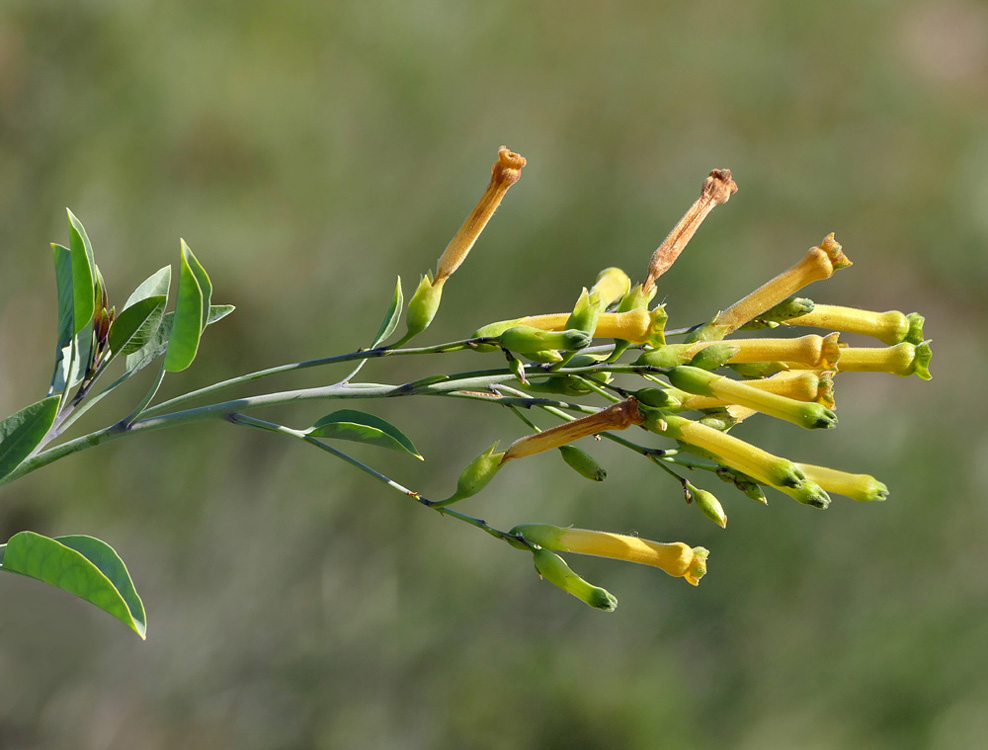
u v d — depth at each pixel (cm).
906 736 659
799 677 664
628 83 880
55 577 168
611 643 667
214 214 729
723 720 654
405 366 701
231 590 655
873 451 732
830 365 200
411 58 809
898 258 970
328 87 788
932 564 700
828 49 980
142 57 743
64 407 210
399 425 680
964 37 1127
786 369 207
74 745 607
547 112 841
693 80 910
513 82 847
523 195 752
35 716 603
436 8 837
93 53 736
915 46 1102
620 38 888
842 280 949
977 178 992
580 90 862
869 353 203
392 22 814
